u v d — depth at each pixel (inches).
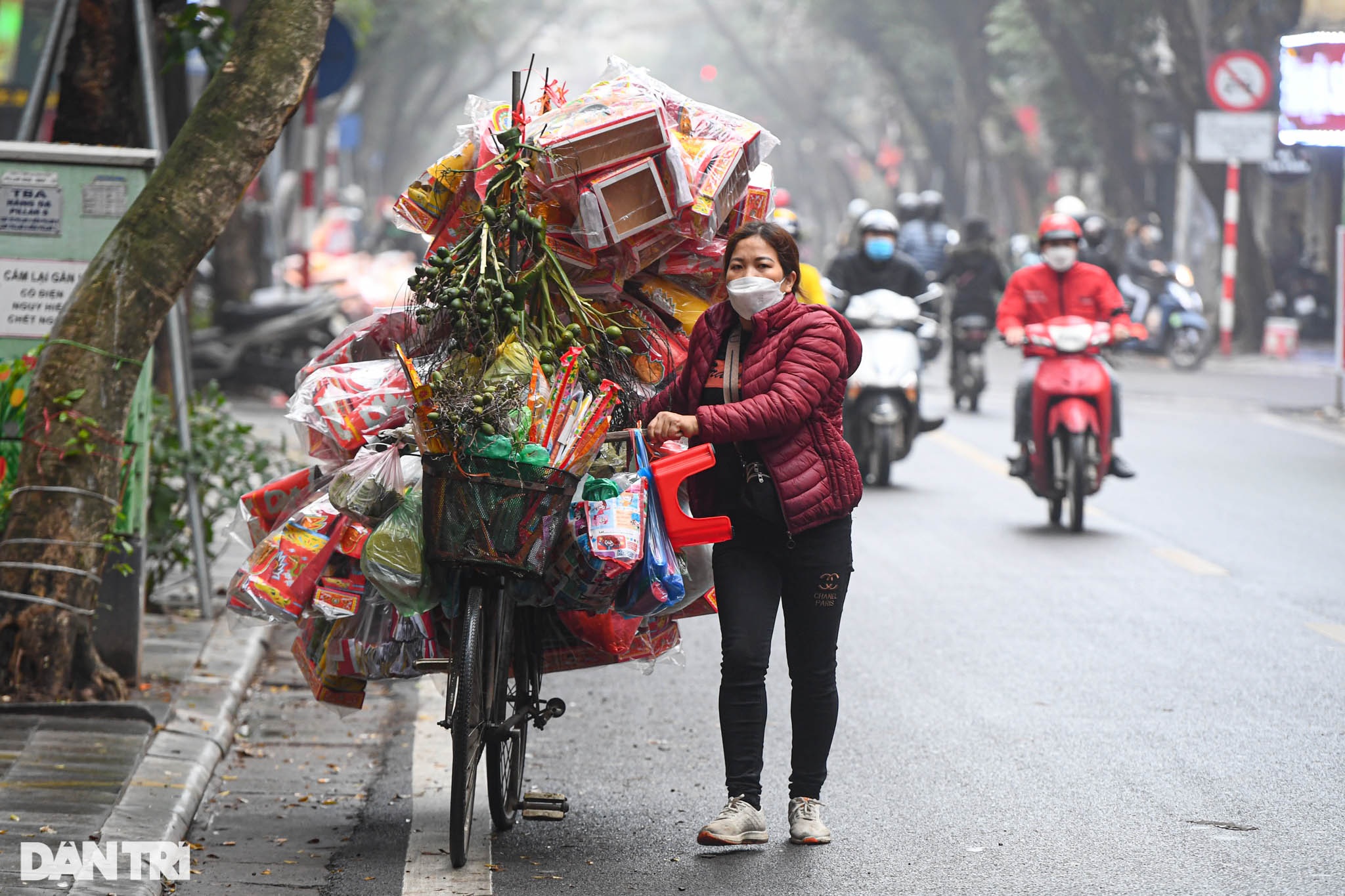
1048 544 952.3
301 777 530.0
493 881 427.8
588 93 450.3
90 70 705.6
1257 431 1470.2
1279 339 2321.6
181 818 463.8
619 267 453.4
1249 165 2465.6
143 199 566.3
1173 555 914.1
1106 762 533.6
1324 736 562.6
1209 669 660.7
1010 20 3070.9
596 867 439.8
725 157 453.7
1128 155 2866.6
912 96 4170.8
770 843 459.5
